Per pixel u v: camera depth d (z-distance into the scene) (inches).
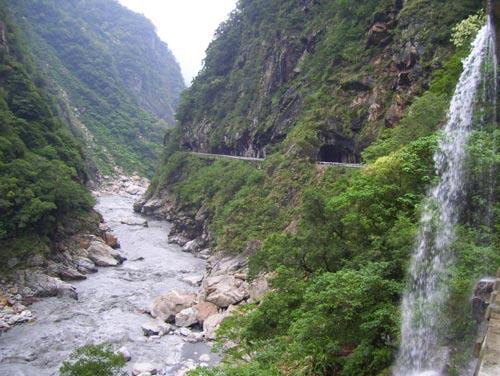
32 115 2385.6
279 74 2770.7
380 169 745.0
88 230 2124.8
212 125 3526.1
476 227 612.4
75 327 1270.9
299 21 2815.0
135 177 4968.0
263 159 2502.5
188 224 2679.6
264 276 1332.4
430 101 1009.5
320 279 617.0
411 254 594.2
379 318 534.6
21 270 1583.4
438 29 1558.8
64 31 6496.1
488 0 647.8
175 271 1921.8
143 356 1123.3
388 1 1929.1
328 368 616.1
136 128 5910.4
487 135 659.4
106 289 1624.0
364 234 721.6
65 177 2078.0
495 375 308.8
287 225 1744.6
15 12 5753.0
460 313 510.6
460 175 656.4
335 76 2095.2
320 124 1966.0
